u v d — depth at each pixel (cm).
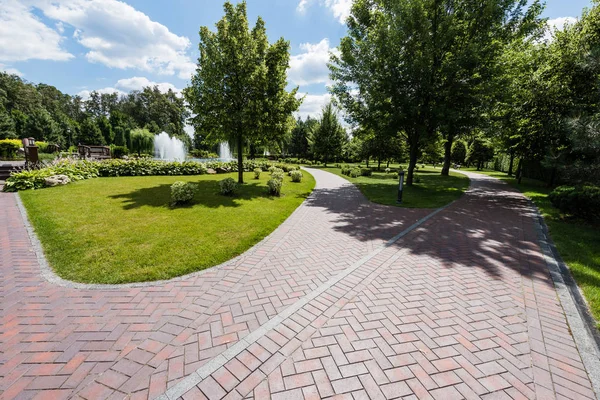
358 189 1416
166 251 475
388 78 1237
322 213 845
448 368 230
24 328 267
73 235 528
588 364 236
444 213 860
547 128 1076
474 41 1227
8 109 5503
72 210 698
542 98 1060
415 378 218
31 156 1235
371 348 252
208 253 473
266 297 341
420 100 1244
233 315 301
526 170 2217
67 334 261
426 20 1170
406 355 244
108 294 338
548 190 1477
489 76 1180
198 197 954
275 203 958
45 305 309
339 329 279
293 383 211
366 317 302
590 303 335
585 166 707
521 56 1255
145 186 1109
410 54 1236
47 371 215
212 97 1131
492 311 318
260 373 220
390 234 625
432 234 629
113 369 220
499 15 1255
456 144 3947
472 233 640
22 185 925
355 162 4734
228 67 1115
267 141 1339
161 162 1584
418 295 352
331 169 2917
